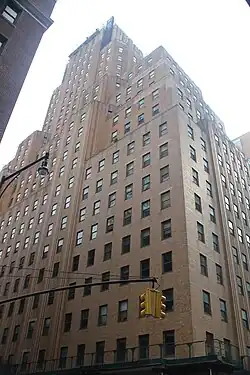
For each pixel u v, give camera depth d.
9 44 28.34
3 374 40.84
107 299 37.28
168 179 39.72
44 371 37.31
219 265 36.72
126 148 49.28
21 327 45.38
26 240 56.84
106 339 34.56
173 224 35.75
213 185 43.94
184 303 30.28
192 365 26.62
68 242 47.19
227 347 31.42
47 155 18.30
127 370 29.94
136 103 55.72
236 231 43.06
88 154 56.97
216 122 58.16
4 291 53.38
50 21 32.50
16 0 30.02
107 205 45.78
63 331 39.75
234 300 35.22
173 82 52.38
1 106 25.98
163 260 34.34
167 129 44.78
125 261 38.03
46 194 59.75
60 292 43.19
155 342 30.30
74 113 70.00
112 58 78.38
